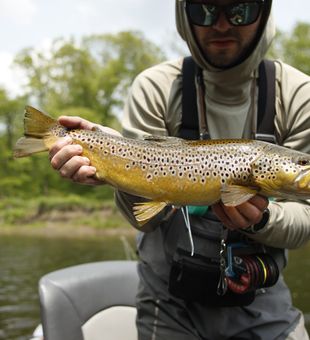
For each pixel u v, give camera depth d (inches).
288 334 31.3
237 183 26.6
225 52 30.0
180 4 30.8
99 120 579.5
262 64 32.2
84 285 38.5
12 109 573.6
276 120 31.5
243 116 31.6
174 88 32.7
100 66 616.7
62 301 36.8
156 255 33.2
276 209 29.1
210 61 30.6
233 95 31.5
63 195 539.5
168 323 32.6
